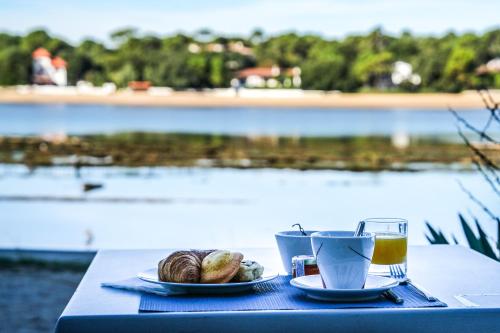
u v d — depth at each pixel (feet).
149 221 37.06
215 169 71.56
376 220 6.21
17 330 16.02
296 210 42.09
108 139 129.39
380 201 46.11
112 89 348.38
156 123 205.16
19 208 41.37
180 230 34.37
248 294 5.60
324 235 5.79
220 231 34.14
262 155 90.22
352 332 4.99
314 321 4.98
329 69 333.42
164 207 42.65
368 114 278.87
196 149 99.35
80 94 349.00
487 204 42.39
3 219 36.91
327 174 66.95
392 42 327.26
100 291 5.70
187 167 73.20
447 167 74.02
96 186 53.72
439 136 146.72
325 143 124.36
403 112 293.02
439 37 320.70
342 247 5.31
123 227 35.09
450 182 57.31
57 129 167.43
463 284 5.97
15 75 345.10
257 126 193.57
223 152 95.20
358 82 332.39
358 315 4.99
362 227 5.95
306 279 5.83
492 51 290.15
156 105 345.72
